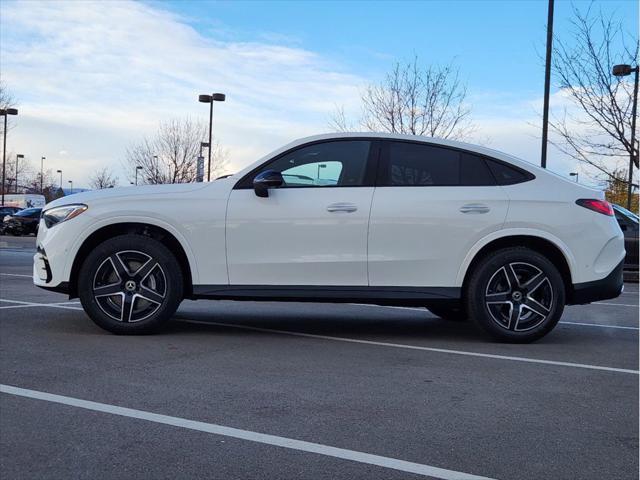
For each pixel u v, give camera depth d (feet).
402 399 13.88
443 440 11.56
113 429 11.84
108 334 19.94
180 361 16.76
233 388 14.43
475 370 16.49
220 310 26.08
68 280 19.60
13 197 175.11
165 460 10.55
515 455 10.95
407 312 26.86
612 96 55.93
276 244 19.30
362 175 19.67
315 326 22.70
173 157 138.92
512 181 19.76
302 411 12.96
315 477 10.02
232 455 10.77
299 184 19.74
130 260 19.57
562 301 19.48
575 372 16.51
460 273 19.35
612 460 10.81
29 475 9.98
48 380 14.78
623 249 20.24
